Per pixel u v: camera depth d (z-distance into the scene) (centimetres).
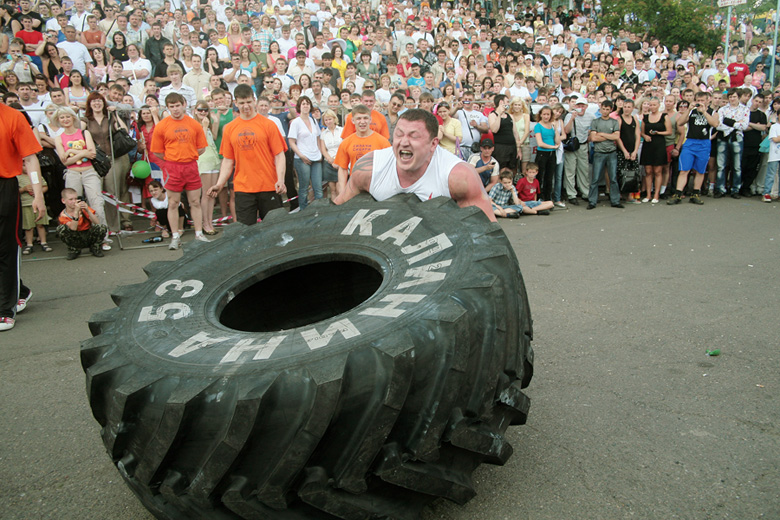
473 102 1111
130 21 1248
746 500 258
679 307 518
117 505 276
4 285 520
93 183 808
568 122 1120
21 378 420
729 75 1858
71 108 796
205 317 282
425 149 325
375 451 209
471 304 233
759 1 3291
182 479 215
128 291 302
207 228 906
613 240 808
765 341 436
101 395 236
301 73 1222
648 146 1112
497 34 1928
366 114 739
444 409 218
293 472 205
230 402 209
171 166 793
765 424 320
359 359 212
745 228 873
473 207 292
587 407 345
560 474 282
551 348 434
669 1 2683
